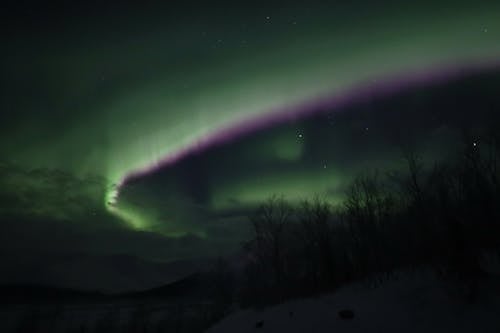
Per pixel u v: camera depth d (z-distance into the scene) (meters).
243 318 39.19
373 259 38.22
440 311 22.42
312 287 40.84
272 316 33.50
